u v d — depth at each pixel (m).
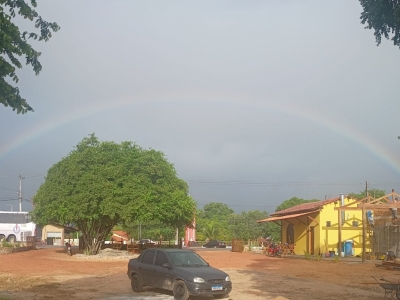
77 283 18.06
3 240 43.19
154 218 33.25
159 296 14.79
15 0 9.82
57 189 33.16
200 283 13.61
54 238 70.00
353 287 17.53
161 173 34.50
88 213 31.73
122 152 34.41
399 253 30.20
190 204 35.34
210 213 115.50
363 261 28.80
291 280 19.55
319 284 18.27
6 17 9.33
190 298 14.73
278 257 34.09
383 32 12.02
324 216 35.66
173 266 14.41
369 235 33.91
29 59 10.13
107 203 31.31
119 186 32.72
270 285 17.86
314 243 36.28
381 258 30.59
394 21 11.70
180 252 15.32
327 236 35.47
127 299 14.15
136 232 65.31
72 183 32.38
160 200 33.41
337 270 24.08
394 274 22.34
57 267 24.89
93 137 35.12
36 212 37.34
